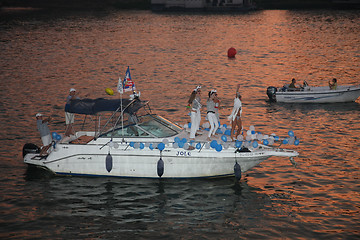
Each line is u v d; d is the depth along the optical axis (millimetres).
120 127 15883
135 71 42094
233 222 12742
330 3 168375
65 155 15930
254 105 27984
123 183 15516
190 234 12070
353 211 13359
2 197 14344
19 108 26812
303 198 14344
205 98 30562
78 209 13578
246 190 14992
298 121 23969
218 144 15047
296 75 39375
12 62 47219
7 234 12016
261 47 60375
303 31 80250
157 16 121812
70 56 52281
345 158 18047
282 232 12156
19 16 122125
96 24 98500
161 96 31000
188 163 15422
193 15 124438
